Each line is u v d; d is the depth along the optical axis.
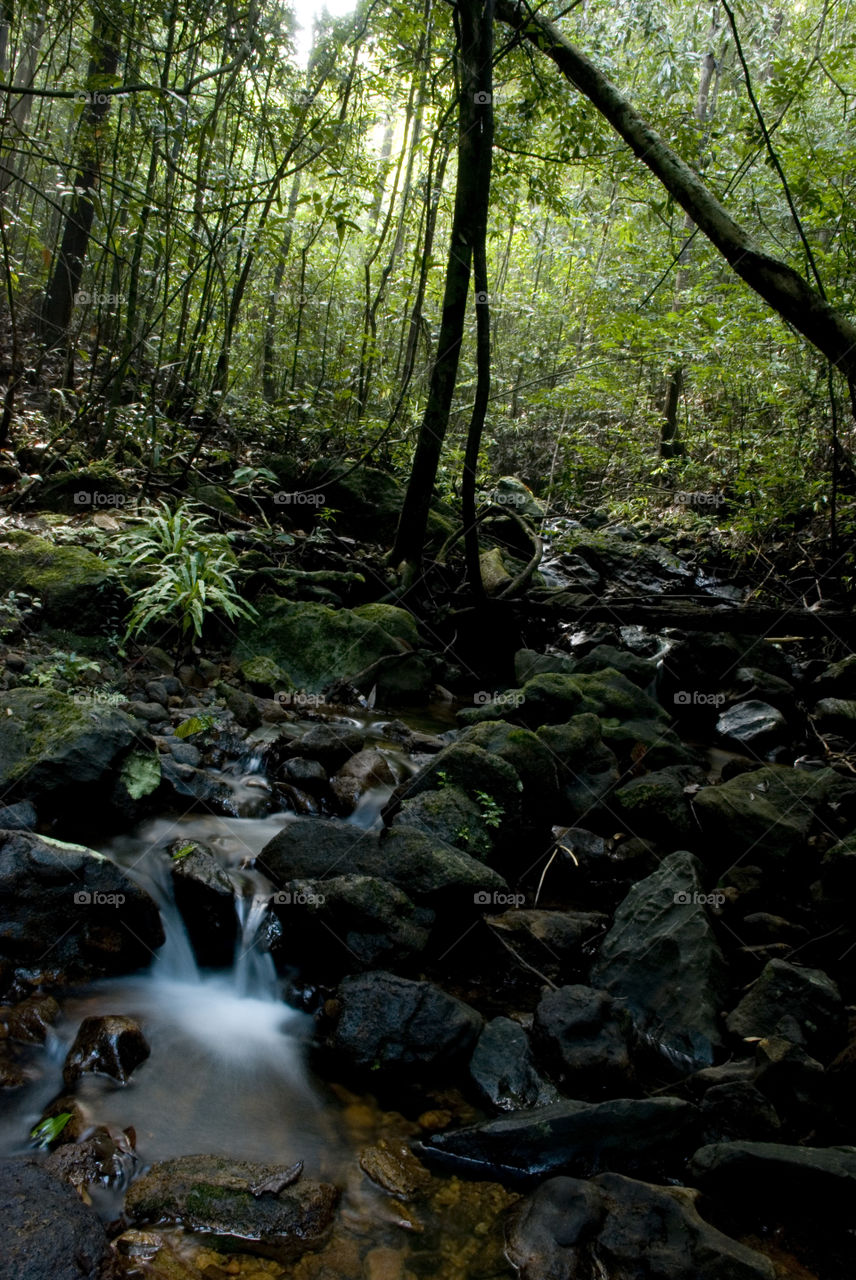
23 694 3.50
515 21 5.29
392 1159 2.17
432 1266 1.87
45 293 7.72
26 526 5.59
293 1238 1.89
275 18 6.52
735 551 8.98
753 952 3.20
